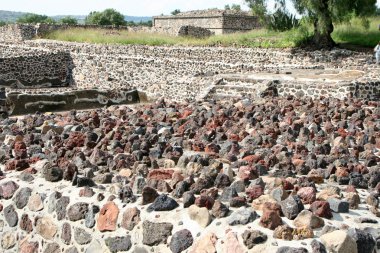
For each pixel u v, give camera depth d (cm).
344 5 2320
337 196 477
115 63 2656
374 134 782
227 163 608
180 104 1230
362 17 2447
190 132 789
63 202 509
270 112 1015
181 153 660
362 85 1520
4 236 555
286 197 465
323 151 677
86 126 885
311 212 421
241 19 4266
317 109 1062
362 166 582
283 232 395
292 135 771
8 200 561
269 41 2633
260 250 386
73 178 540
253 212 427
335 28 2678
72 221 496
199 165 573
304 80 1588
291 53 2448
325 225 413
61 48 2969
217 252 402
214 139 758
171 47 2759
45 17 7338
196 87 1764
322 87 1512
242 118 934
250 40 2720
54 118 998
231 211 445
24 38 3472
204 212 432
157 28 3869
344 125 880
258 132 788
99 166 621
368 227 416
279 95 1572
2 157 656
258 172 567
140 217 458
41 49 2983
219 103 1220
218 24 4200
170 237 436
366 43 2494
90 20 6347
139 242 449
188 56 2698
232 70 2138
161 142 697
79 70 2836
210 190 488
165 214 454
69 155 646
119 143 708
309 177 541
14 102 1323
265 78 1642
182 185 497
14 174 598
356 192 502
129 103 1586
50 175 555
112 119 959
